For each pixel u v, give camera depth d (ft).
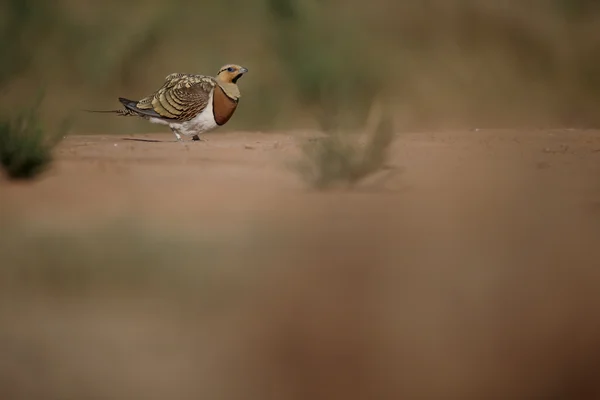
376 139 45.83
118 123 101.50
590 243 30.50
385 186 43.50
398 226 33.04
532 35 127.44
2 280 27.40
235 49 120.78
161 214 36.24
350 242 30.35
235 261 28.35
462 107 114.83
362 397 23.12
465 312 25.09
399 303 25.77
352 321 24.56
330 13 123.44
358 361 23.49
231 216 35.60
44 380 22.88
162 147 60.34
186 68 118.52
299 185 43.96
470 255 28.48
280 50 115.85
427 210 36.42
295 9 120.78
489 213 35.55
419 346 24.26
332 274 26.89
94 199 40.04
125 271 27.66
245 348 23.93
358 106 104.37
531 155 55.83
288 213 36.17
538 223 33.76
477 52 126.11
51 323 24.86
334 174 43.57
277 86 110.93
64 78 116.88
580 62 125.80
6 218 35.42
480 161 53.01
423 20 128.26
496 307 25.63
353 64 113.60
